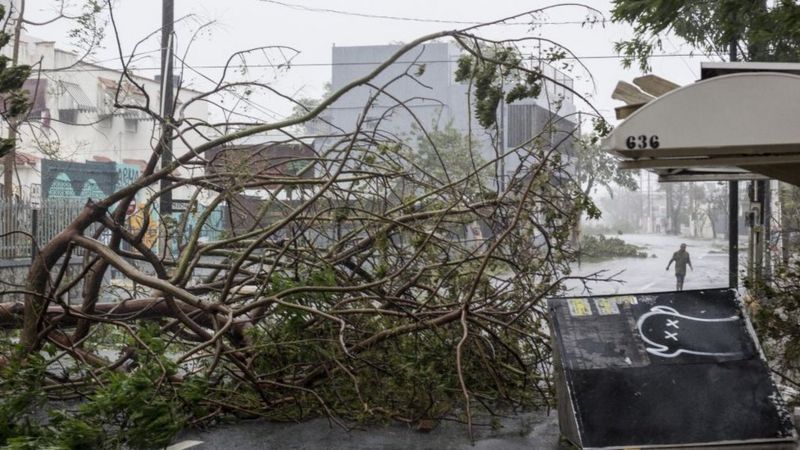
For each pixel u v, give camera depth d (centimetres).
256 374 759
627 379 612
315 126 2433
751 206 1758
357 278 902
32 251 1778
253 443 691
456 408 827
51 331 843
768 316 830
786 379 810
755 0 1297
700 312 642
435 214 857
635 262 4634
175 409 632
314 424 764
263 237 789
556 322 648
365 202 1016
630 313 646
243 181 883
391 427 755
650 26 1320
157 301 871
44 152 2577
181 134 877
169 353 983
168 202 1875
